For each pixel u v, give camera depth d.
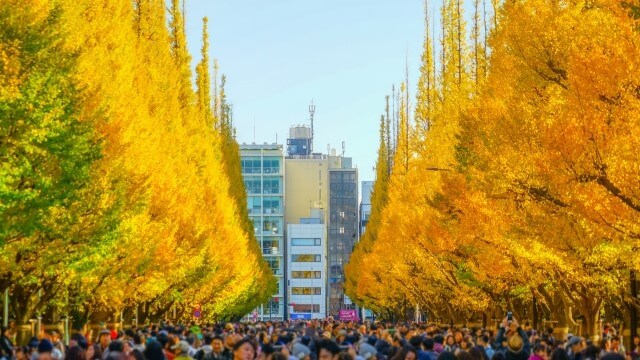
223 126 115.94
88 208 30.36
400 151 91.50
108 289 38.72
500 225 38.50
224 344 21.62
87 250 30.78
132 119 43.19
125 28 48.50
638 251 27.34
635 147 23.42
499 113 37.50
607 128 23.78
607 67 23.97
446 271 58.16
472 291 54.84
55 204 27.25
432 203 49.88
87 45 39.47
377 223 119.62
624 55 23.86
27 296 32.94
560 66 32.16
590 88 24.27
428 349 22.30
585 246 30.17
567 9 32.34
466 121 44.81
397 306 106.31
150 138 47.00
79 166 27.98
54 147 26.80
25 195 25.38
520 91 34.19
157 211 47.16
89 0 43.19
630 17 24.38
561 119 25.16
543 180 26.80
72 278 33.34
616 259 29.58
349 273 146.12
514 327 22.78
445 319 77.12
